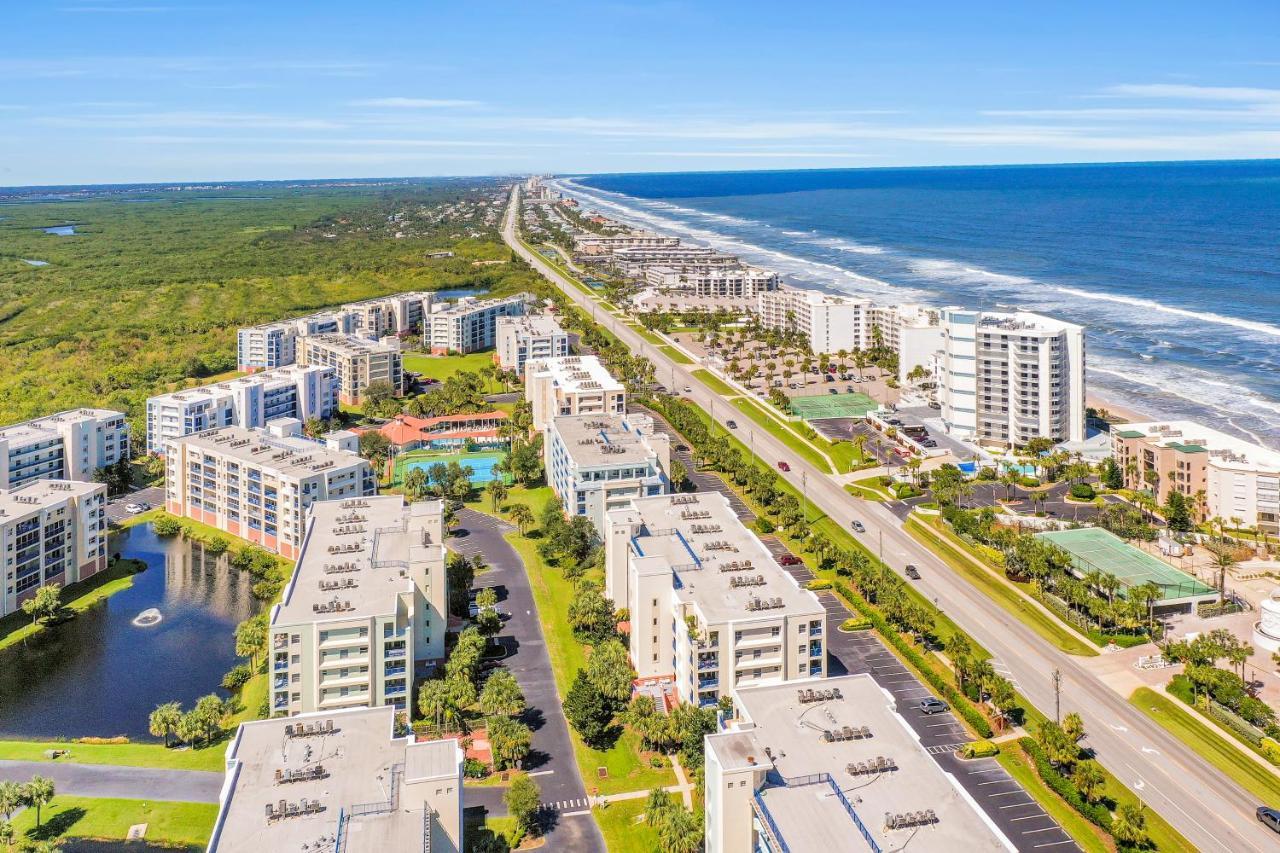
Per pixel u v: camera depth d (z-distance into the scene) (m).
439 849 134.50
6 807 160.50
